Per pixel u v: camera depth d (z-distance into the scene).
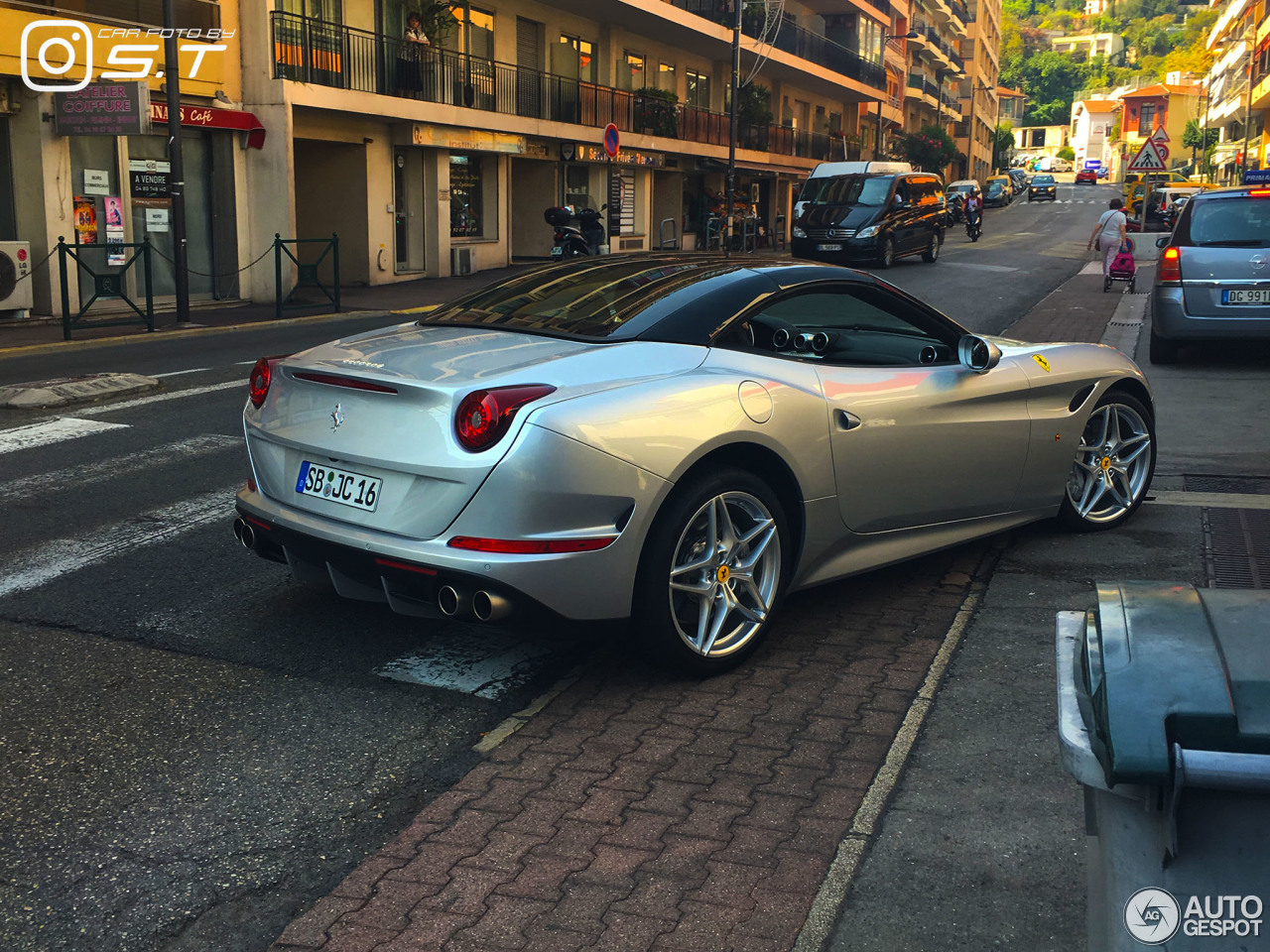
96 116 15.56
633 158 32.12
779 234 46.25
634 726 3.44
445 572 3.34
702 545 3.75
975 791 2.99
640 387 3.57
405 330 4.24
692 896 2.54
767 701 3.61
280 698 3.64
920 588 4.70
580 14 29.98
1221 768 1.23
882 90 54.34
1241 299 10.64
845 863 2.66
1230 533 5.38
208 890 2.61
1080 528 5.40
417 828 2.86
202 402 9.09
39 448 7.29
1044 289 21.53
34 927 2.47
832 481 4.06
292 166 19.86
